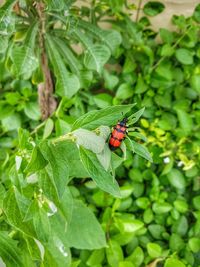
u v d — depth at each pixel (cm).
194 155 40
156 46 44
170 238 36
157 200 38
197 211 37
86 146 18
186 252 35
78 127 19
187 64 43
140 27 43
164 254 35
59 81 34
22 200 22
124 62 44
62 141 20
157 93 43
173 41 44
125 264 32
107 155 18
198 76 42
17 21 31
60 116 38
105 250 34
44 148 19
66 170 19
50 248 27
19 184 21
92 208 38
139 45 42
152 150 39
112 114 18
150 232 38
